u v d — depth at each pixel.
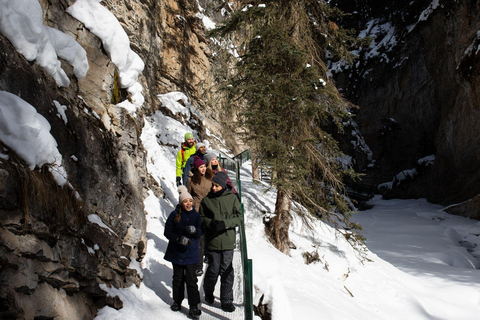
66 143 3.43
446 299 13.50
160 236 6.67
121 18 12.97
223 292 4.55
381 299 11.63
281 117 10.03
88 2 4.49
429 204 30.39
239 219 4.45
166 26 17.59
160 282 5.21
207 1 22.33
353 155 37.09
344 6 38.28
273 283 4.98
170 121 16.00
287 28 11.32
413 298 12.26
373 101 37.69
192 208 4.34
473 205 25.33
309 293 8.51
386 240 21.69
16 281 2.47
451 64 28.94
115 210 4.44
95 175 3.98
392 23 36.66
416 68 33.78
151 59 16.12
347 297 10.42
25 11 3.02
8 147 2.53
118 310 3.77
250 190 13.88
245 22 11.59
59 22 3.96
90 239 3.60
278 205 11.23
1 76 2.72
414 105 34.25
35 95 3.07
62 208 2.94
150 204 7.70
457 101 27.91
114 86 5.07
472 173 26.81
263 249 10.14
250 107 10.42
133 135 5.32
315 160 10.77
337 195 10.67
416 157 33.91
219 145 20.83
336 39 12.34
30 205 2.57
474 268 18.67
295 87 9.85
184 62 19.25
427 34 32.06
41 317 2.70
